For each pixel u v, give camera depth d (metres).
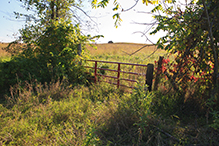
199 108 4.18
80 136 3.18
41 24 9.19
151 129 3.28
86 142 2.71
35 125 3.58
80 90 6.23
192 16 3.05
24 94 5.30
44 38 7.91
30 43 7.93
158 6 3.63
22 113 4.31
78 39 8.32
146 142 2.96
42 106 4.50
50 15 10.23
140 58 13.93
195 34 3.60
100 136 3.19
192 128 3.49
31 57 7.25
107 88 6.29
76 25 8.41
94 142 2.75
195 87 4.29
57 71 7.02
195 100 4.26
